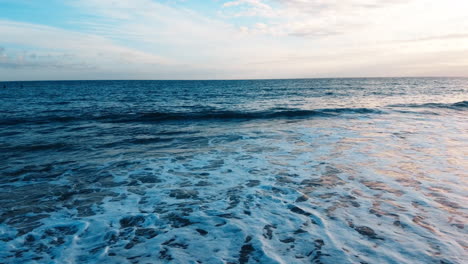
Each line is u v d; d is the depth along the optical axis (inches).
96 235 134.0
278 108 727.7
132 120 535.5
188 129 435.8
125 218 151.6
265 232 133.5
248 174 223.0
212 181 209.2
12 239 130.7
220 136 376.8
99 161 268.7
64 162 266.5
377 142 323.3
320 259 110.6
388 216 146.3
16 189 199.5
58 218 152.9
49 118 554.3
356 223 139.7
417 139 335.6
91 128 452.4
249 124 476.7
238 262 110.3
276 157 270.2
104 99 1151.6
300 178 210.4
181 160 267.9
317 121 492.4
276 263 108.7
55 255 117.6
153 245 124.2
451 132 375.9
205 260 112.2
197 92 1721.2
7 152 304.7
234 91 1800.0
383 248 117.1
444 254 111.8
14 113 644.1
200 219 148.6
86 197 183.2
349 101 941.8
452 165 234.5
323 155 273.0
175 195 183.8
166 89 2220.7
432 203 161.5
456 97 1080.8
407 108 649.6
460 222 138.6
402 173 216.1
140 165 254.4
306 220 144.5
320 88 2020.2
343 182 199.6
